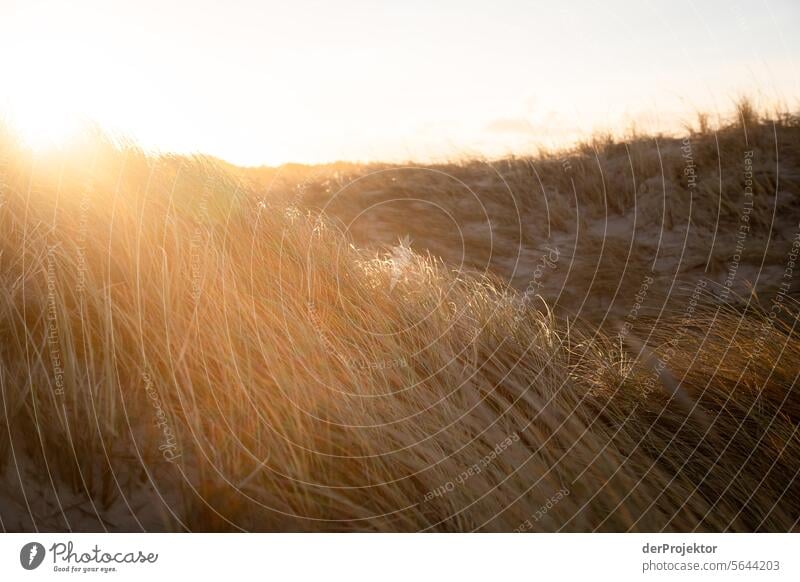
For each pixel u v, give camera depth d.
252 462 1.65
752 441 2.00
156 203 2.19
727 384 2.30
